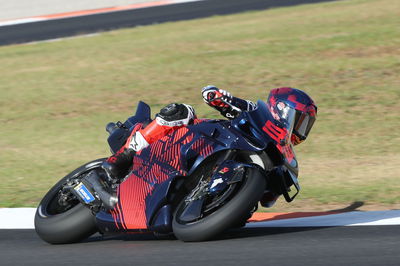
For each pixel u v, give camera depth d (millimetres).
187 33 66562
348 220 20359
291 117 18531
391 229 18359
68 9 87625
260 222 21797
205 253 16328
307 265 14852
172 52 59094
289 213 23000
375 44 54656
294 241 17297
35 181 31547
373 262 14891
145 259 16312
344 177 29562
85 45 66625
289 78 49000
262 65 52469
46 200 21281
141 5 86562
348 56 52500
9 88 53719
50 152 37781
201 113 43969
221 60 54812
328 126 39500
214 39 62156
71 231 19766
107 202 19094
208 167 18656
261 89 47625
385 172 30000
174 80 51156
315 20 65750
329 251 16016
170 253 16641
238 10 77875
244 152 18328
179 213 17969
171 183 18297
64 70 57406
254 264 15102
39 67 59438
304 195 26406
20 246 19391
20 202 27422
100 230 20125
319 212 22812
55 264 16594
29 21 83125
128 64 56844
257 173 17531
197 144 18344
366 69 49156
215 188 17203
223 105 18922
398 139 36312
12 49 69125
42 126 44188
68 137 40969
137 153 19438
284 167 18688
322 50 54625
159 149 18969
